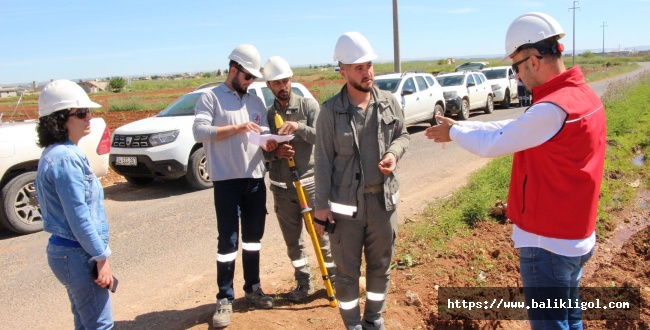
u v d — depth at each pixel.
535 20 2.77
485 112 22.20
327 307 4.46
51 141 2.99
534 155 2.78
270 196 9.08
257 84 10.55
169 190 9.81
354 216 3.51
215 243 6.71
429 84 17.42
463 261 5.37
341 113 3.46
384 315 4.31
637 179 8.93
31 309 5.03
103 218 3.16
